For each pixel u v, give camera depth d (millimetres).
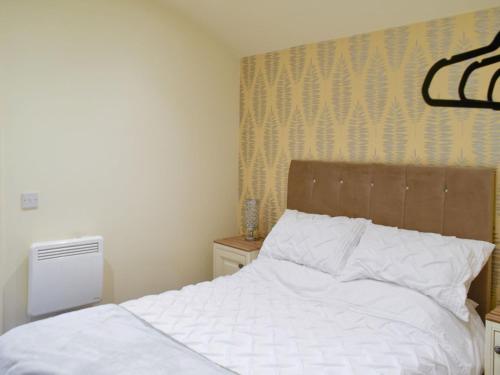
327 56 3004
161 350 1596
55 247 2482
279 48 3299
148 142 3037
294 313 2086
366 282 2236
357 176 2773
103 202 2811
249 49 3463
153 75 3033
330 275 2441
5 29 2328
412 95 2584
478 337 1997
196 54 3307
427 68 2508
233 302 2221
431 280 2014
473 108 2342
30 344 1639
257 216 3438
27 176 2455
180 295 2297
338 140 2980
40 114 2486
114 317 1915
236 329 1867
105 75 2766
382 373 1497
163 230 3184
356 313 2080
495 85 2254
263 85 3473
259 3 2758
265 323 1945
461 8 2318
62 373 1426
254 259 3096
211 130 3480
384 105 2719
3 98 2340
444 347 1777
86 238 2643
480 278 2244
